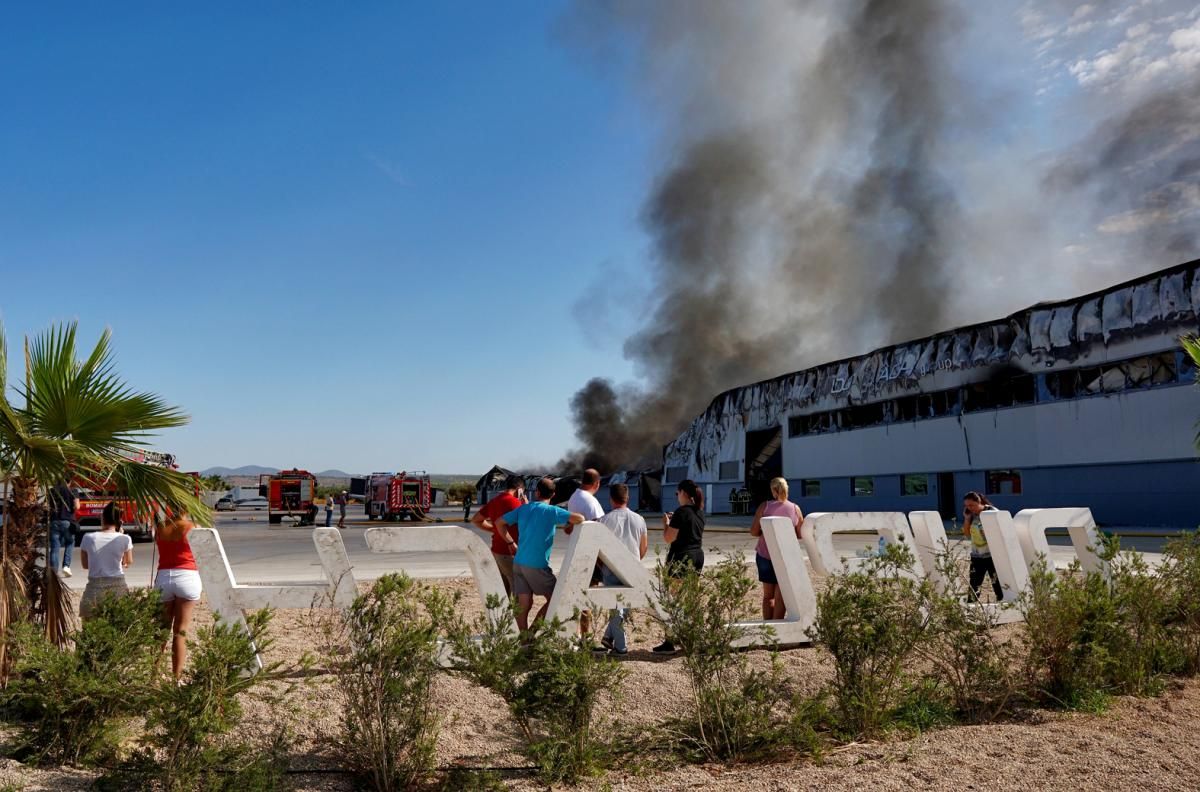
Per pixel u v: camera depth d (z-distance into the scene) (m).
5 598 5.19
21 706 5.07
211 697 4.37
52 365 5.38
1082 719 5.82
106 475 5.62
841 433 43.41
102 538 5.88
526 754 4.95
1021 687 6.37
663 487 63.62
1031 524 9.06
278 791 4.43
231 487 75.06
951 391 36.72
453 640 4.89
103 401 5.41
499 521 8.08
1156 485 27.98
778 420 48.81
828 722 5.68
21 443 5.25
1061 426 31.36
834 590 6.28
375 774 4.57
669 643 7.32
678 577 6.72
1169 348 27.44
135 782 4.36
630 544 7.89
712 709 5.30
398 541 6.71
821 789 4.39
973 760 4.82
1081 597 6.36
